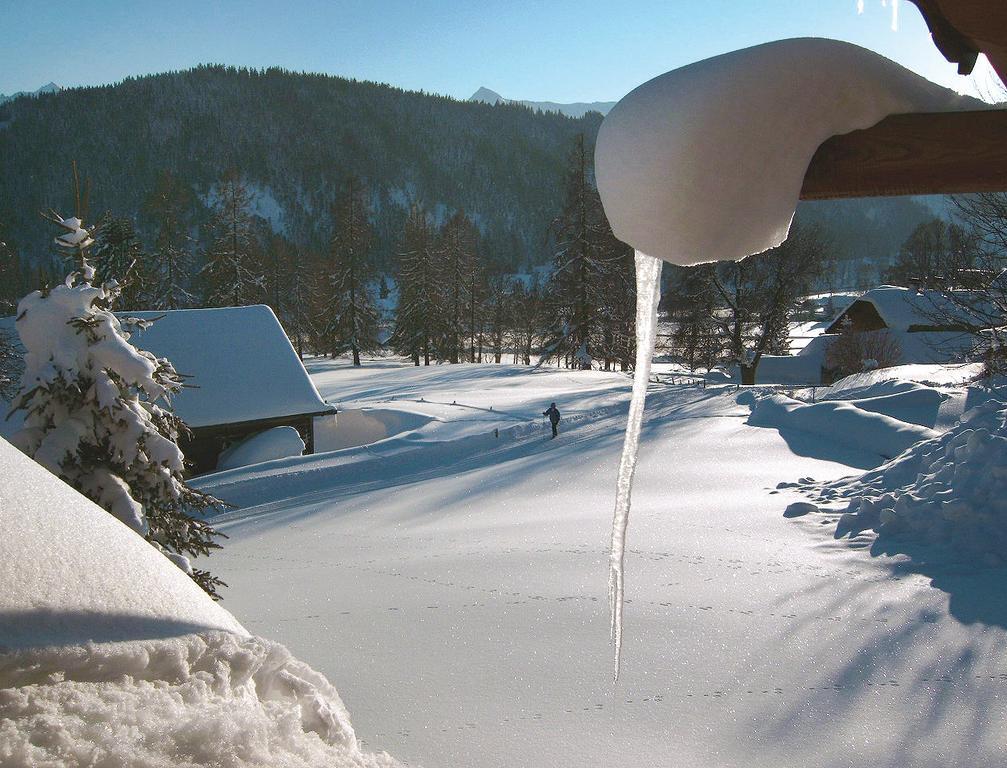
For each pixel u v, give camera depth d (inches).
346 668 303.9
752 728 241.1
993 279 614.5
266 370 1163.3
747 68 45.4
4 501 60.8
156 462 351.3
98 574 59.2
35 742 40.5
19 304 345.1
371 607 382.6
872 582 358.0
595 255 1980.8
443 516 674.2
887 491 504.7
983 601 319.6
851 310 1849.2
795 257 1457.9
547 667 292.5
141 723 44.6
